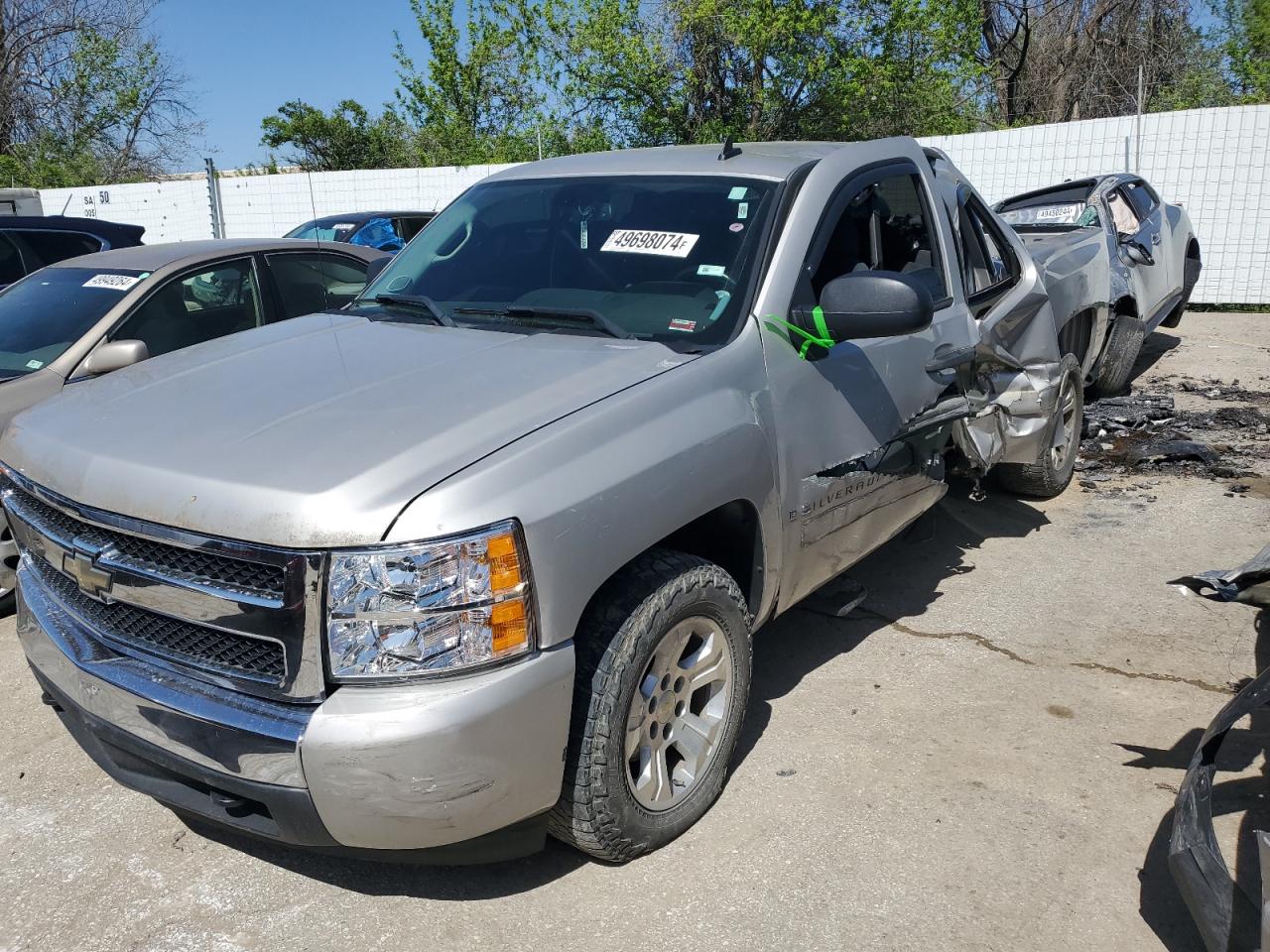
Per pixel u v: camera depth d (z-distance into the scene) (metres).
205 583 2.46
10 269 8.00
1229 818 3.06
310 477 2.43
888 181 4.14
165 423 2.84
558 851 3.05
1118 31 25.58
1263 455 6.73
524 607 2.44
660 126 21.47
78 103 29.25
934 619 4.52
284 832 2.43
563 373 2.97
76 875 3.01
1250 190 13.25
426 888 2.91
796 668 4.11
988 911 2.74
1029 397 5.05
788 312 3.39
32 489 2.91
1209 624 4.38
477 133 29.06
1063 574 4.97
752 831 3.09
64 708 2.88
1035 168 14.47
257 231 20.19
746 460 3.08
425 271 4.06
